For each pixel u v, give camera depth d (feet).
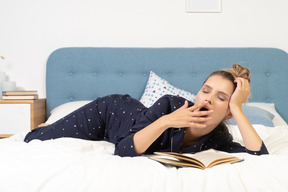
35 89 9.64
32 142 4.15
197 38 9.75
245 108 7.66
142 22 9.70
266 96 9.51
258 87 9.44
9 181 2.76
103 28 9.66
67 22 9.62
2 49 9.57
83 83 9.41
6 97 8.51
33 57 9.62
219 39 9.76
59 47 9.63
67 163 2.97
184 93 8.63
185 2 9.70
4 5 9.52
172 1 9.70
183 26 9.73
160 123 3.63
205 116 3.85
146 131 3.68
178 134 4.07
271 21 9.78
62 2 9.60
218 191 2.68
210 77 4.09
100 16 9.66
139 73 9.50
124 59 9.45
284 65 9.53
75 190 2.64
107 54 9.45
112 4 9.66
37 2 9.57
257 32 9.78
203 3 9.72
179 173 2.97
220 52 9.49
